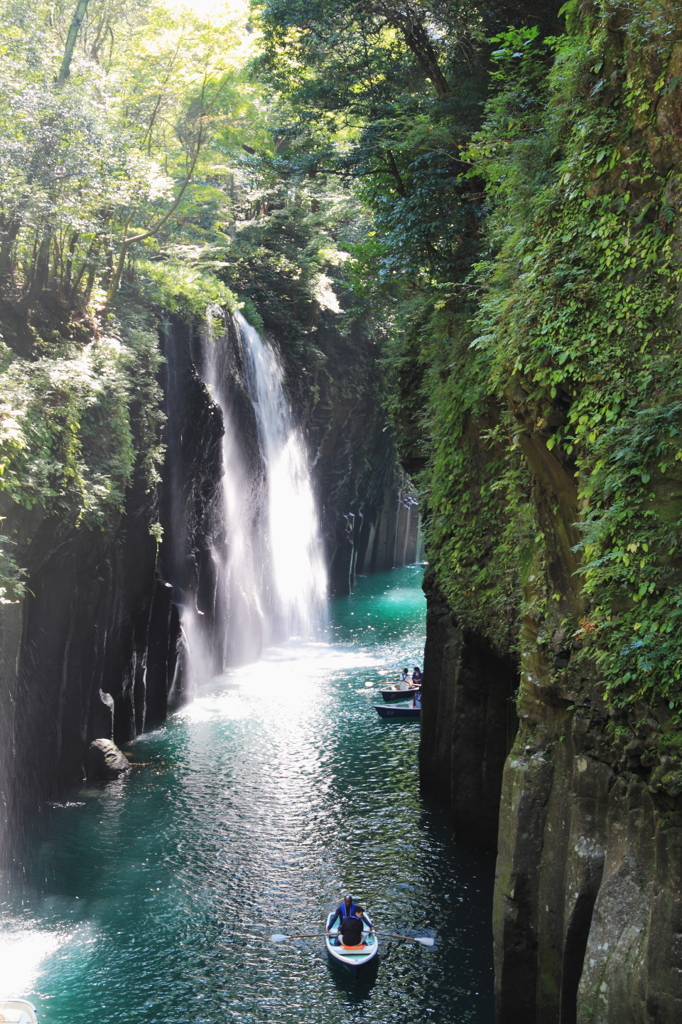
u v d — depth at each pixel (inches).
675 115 402.9
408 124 833.5
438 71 906.1
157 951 621.9
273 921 665.6
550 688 477.1
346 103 965.2
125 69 1261.1
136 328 1082.1
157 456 1055.0
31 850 770.2
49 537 805.2
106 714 975.6
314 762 1006.4
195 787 919.7
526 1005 486.0
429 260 867.4
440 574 808.3
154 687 1130.7
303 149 987.9
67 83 932.6
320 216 1840.6
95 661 947.3
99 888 709.3
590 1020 391.9
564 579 482.9
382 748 1057.5
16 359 820.6
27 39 882.1
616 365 430.0
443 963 610.9
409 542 3090.6
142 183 994.7
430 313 948.6
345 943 619.2
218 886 716.0
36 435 760.3
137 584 1029.2
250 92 1445.6
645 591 400.5
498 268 543.8
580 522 433.4
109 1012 552.7
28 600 818.8
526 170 519.2
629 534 410.3
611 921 402.9
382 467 2566.4
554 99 509.0
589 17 477.1
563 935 458.0
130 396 962.7
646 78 420.8
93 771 936.3
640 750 402.3
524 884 482.9
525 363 478.3
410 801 896.9
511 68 689.0
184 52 1259.2
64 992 572.1
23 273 986.1
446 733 887.7
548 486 487.5
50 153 859.4
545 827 483.2
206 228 1792.6
